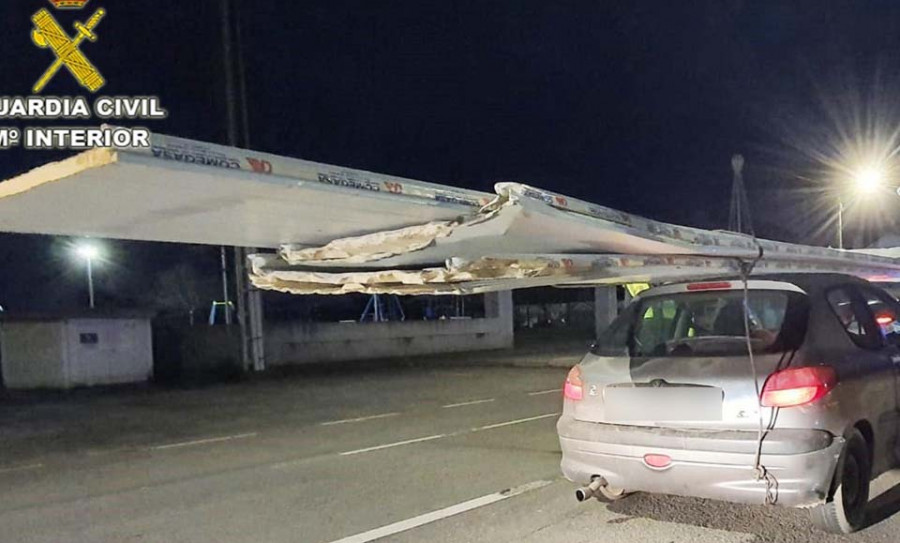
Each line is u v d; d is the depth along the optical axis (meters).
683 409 4.97
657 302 5.83
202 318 41.12
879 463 5.37
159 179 3.53
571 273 5.77
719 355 5.04
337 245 5.41
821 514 5.04
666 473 4.95
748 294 5.52
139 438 10.94
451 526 5.78
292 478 7.66
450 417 11.60
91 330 19.73
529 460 8.02
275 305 37.12
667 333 5.86
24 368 19.50
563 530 5.54
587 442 5.30
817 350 4.98
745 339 5.27
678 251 6.00
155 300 43.41
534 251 5.64
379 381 18.08
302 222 4.75
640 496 6.28
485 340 28.73
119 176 3.44
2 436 11.78
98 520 6.39
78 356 19.42
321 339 24.17
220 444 10.03
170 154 3.40
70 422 13.15
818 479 4.64
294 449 9.38
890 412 5.48
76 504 6.99
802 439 4.64
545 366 20.95
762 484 4.68
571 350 26.67
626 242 5.51
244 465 8.48
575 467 5.41
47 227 4.50
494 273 5.46
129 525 6.20
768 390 4.75
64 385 19.14
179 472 8.27
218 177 3.57
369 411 12.77
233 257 23.34
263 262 6.21
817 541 5.11
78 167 3.31
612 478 5.21
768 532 5.33
